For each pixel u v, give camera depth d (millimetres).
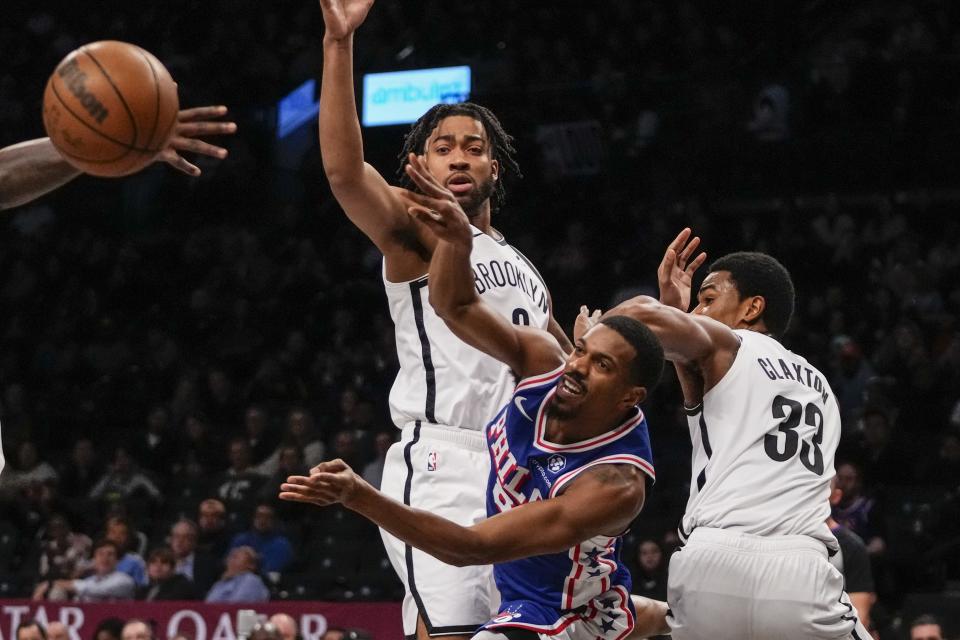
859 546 8734
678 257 6230
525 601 5332
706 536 5590
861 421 15023
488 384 6012
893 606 12961
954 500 13688
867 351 17641
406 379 6176
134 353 21500
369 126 23297
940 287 18656
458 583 5855
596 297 19344
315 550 15172
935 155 20094
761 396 5691
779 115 20734
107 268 23125
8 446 19031
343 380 19234
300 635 11828
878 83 20484
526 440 5227
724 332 5703
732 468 5621
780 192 20672
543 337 5348
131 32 25453
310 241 22031
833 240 19391
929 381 16109
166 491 17625
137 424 19953
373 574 14648
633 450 5094
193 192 23781
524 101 21938
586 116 21531
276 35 25109
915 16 21578
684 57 22156
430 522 4586
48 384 21406
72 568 14789
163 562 14023
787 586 5473
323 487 4410
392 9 24391
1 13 26328
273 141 23969
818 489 5664
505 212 21469
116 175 4805
